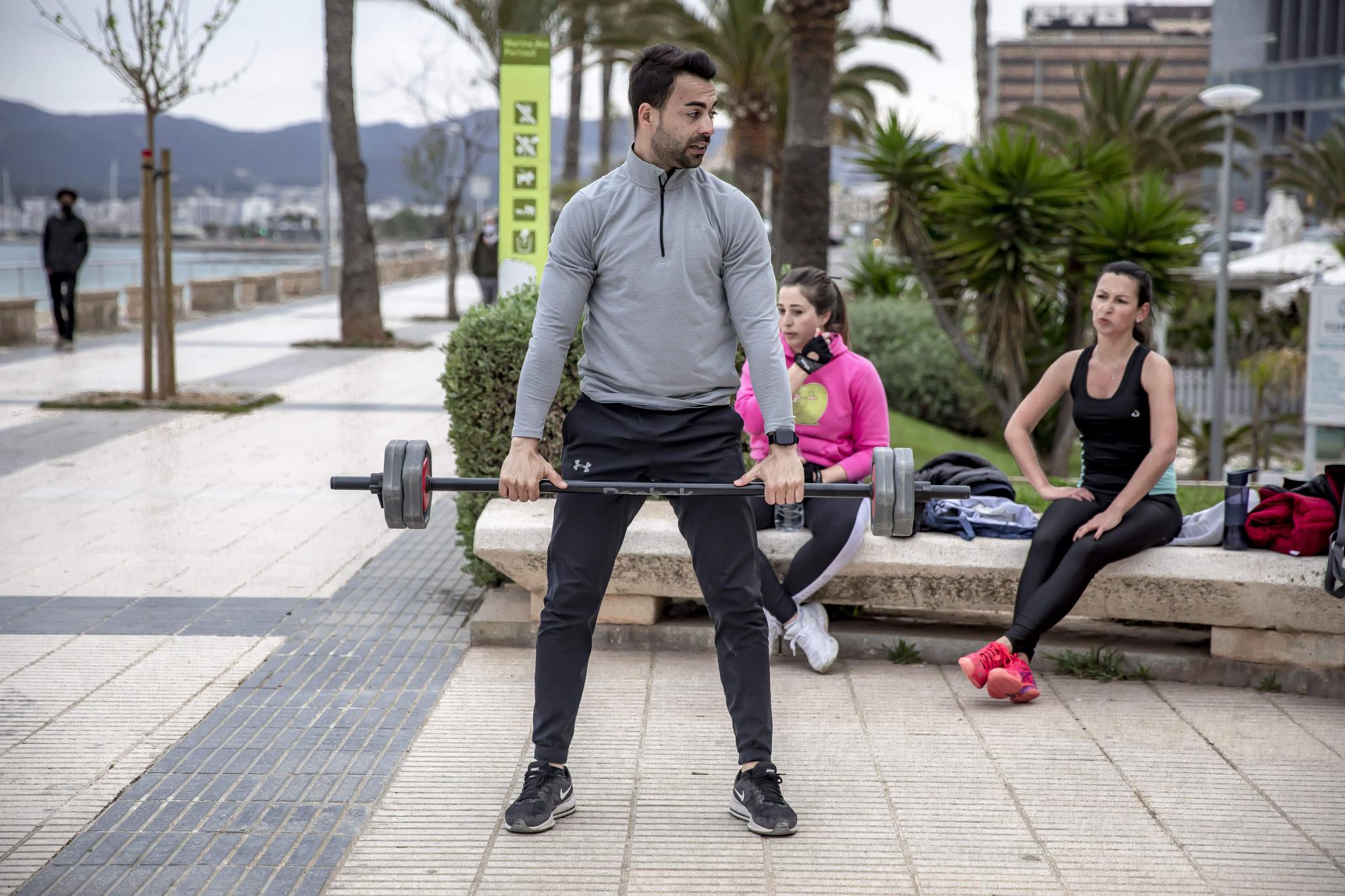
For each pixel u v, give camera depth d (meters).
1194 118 23.58
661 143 3.07
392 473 3.11
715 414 3.26
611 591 4.72
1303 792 3.54
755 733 3.32
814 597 4.67
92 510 7.46
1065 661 4.59
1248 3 58.66
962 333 11.87
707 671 4.54
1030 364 11.56
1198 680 4.50
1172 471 4.51
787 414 3.11
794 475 3.06
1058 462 11.07
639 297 3.15
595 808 3.39
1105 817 3.36
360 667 4.59
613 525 3.29
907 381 13.74
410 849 3.13
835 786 3.55
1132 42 98.19
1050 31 123.19
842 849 3.15
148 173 11.62
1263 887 2.97
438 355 17.33
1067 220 10.31
